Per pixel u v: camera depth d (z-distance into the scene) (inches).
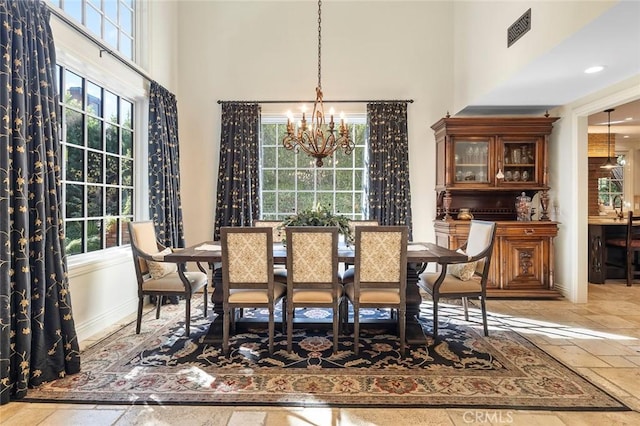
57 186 94.3
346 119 188.4
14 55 82.3
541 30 112.0
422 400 80.7
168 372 94.0
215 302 116.8
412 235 182.1
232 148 180.2
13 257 81.7
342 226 123.3
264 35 185.6
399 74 185.3
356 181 190.7
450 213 184.2
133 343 113.3
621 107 182.1
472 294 120.0
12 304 81.4
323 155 123.1
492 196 185.3
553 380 89.8
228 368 96.4
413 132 185.9
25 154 84.3
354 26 185.3
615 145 271.4
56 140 94.3
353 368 96.5
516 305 156.1
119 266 137.9
